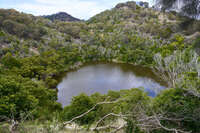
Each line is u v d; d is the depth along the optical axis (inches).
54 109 471.5
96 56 1879.9
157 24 2532.0
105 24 3727.9
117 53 1972.2
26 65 1099.3
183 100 144.6
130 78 1093.1
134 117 116.0
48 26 3289.9
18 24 2277.3
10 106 255.9
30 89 522.9
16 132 102.5
